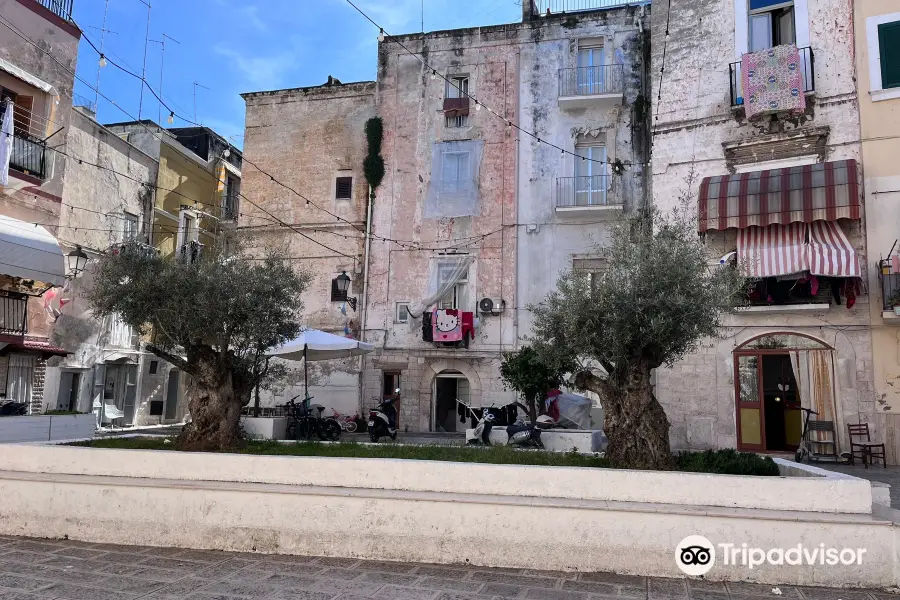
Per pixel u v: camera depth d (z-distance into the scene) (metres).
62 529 7.74
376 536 6.90
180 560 6.83
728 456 8.44
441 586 6.00
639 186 20.58
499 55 22.59
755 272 15.43
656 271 7.92
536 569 6.52
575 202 21.06
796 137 16.08
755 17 17.14
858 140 15.60
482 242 21.78
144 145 25.03
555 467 6.93
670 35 18.02
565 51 21.95
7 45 16.41
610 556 6.41
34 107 17.33
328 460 7.41
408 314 22.16
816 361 15.51
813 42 16.31
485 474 7.04
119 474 7.99
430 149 22.86
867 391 14.95
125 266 9.53
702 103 17.33
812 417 15.44
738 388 16.19
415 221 22.61
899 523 5.99
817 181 15.17
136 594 5.72
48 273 16.19
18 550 7.18
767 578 6.14
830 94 15.96
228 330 9.59
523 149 21.88
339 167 23.89
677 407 16.66
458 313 21.05
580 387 8.76
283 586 5.98
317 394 22.47
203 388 9.78
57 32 17.97
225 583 6.05
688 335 7.94
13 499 7.98
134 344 23.77
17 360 17.39
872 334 15.05
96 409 21.61
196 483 7.54
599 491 6.77
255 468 7.58
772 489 6.45
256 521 7.20
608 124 21.17
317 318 23.06
